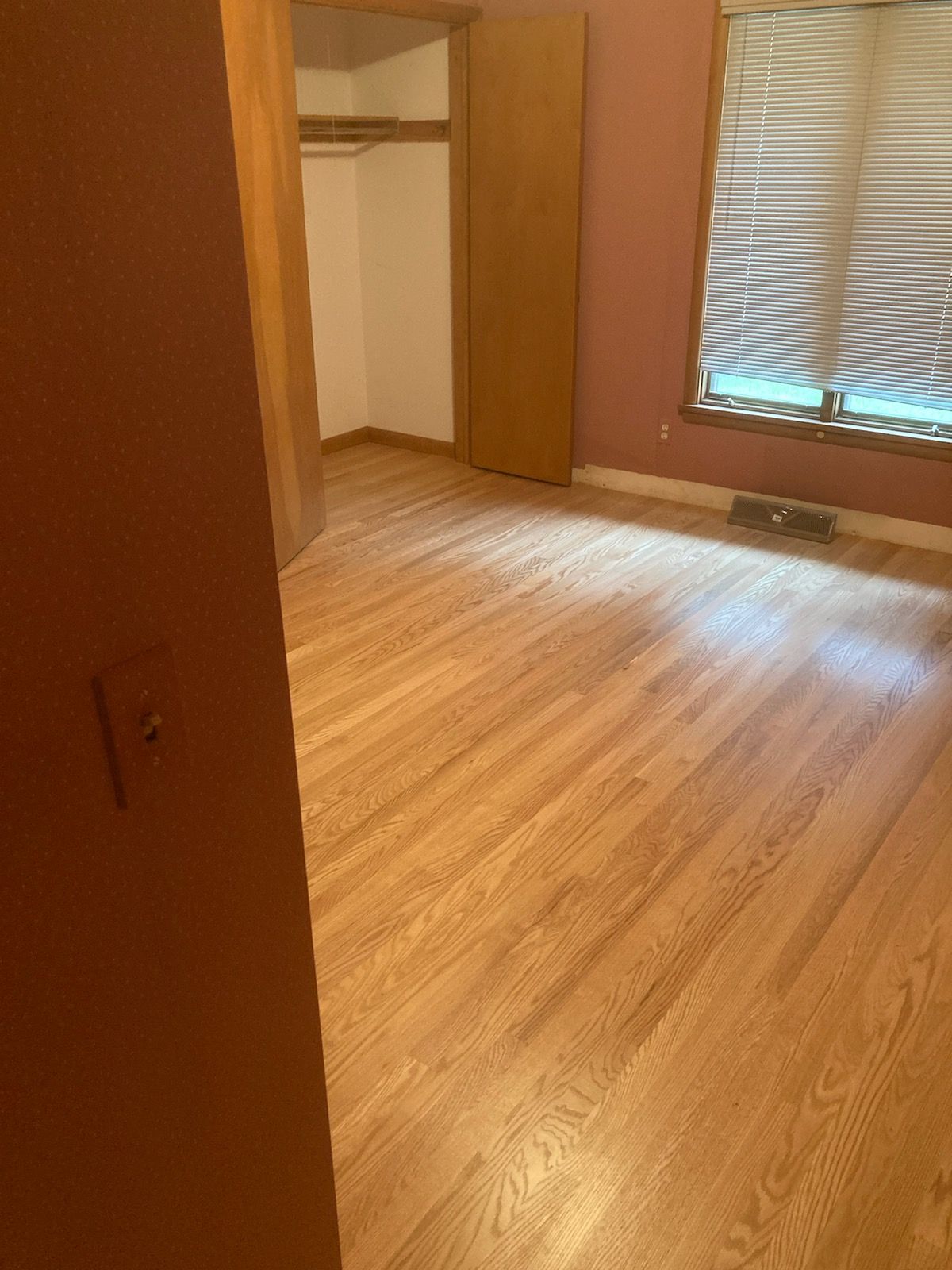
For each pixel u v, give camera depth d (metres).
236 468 0.82
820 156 3.83
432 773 2.61
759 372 4.27
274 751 0.96
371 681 3.08
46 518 0.67
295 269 3.80
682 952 2.02
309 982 1.10
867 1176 1.57
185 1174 0.97
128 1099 0.87
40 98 0.60
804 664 3.17
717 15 3.84
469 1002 1.90
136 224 0.68
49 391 0.65
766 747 2.72
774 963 1.99
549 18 4.17
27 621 0.67
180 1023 0.92
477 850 2.32
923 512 4.07
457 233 4.86
